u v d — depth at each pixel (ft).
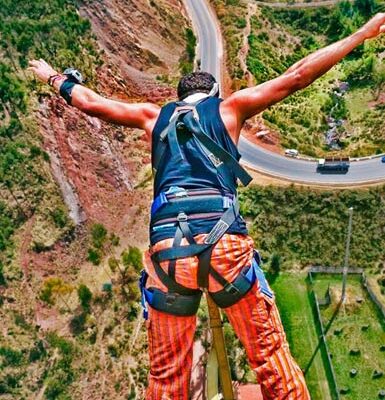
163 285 21.12
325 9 405.39
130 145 274.57
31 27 276.82
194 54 351.87
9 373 191.42
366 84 335.26
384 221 237.86
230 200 21.79
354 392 188.55
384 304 210.38
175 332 21.44
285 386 20.68
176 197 21.61
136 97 318.65
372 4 399.44
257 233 240.12
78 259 226.99
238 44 354.74
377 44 355.77
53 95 256.73
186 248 20.67
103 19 323.78
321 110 316.19
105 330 206.39
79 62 291.17
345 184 251.39
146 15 343.87
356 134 297.33
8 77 248.11
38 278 216.74
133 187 259.60
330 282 223.92
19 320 204.44
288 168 262.06
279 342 21.33
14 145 234.79
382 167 256.93
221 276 20.59
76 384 192.85
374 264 227.61
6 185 227.40
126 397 191.01
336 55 23.11
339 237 235.81
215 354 25.13
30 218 226.99
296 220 241.96
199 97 24.02
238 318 21.12
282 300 219.41
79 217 236.22
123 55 325.01
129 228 243.60
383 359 196.85
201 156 22.21
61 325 205.98
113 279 220.23
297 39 390.63
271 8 403.34
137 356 200.03
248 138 277.64
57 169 241.96
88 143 258.98
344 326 207.41
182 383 21.59
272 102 23.21
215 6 382.01
